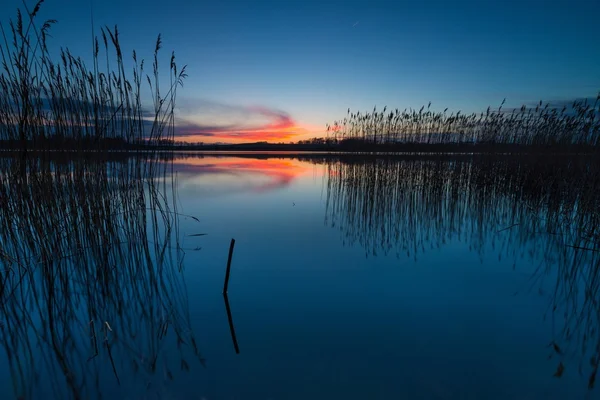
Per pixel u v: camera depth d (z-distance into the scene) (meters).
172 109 3.88
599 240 4.18
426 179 7.24
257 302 2.69
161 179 10.37
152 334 2.22
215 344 2.12
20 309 2.54
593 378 1.80
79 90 3.42
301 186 9.20
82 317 2.44
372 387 1.74
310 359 1.97
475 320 2.43
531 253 3.97
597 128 4.62
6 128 3.09
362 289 2.95
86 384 1.75
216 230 4.82
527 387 1.74
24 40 2.88
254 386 1.75
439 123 7.60
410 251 4.04
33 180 3.18
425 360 1.96
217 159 23.16
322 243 4.31
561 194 5.61
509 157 7.27
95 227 3.49
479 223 5.36
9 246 3.33
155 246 3.88
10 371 1.85
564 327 2.33
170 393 1.70
